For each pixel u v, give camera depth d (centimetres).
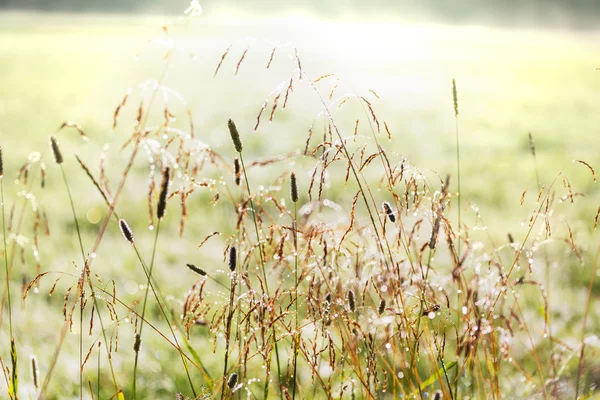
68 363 320
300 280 191
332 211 554
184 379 312
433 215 196
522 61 3178
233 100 1622
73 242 537
